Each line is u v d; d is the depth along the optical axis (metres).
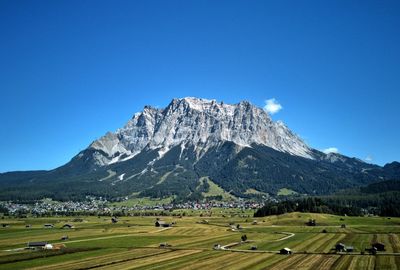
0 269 106.31
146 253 137.75
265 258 123.69
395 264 108.62
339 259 119.62
